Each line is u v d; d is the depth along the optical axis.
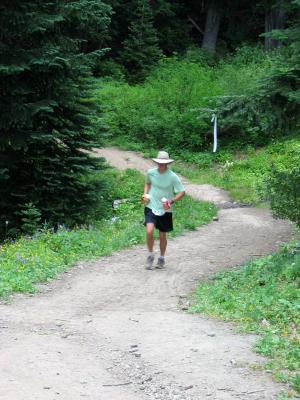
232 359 6.12
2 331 7.09
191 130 27.33
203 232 14.67
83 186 15.43
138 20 37.22
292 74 11.23
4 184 14.77
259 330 7.14
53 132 14.87
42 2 14.49
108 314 8.05
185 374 5.72
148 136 27.53
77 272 10.51
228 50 41.97
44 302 8.61
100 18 14.91
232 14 41.28
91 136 15.92
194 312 8.16
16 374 5.65
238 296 8.70
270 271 9.88
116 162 24.47
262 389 5.35
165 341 6.75
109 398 5.19
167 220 10.84
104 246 12.30
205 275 10.58
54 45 14.48
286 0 12.38
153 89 31.00
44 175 14.95
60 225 14.03
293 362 5.98
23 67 13.54
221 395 5.22
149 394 5.31
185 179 23.41
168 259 11.73
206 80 31.19
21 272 9.81
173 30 41.16
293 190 10.44
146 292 9.38
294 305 7.92
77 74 15.06
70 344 6.69
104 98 30.03
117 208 17.36
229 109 11.98
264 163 23.88
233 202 19.58
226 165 24.66
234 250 12.64
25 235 13.51
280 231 14.67
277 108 11.65
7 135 14.27
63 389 5.34
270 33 11.65
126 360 6.17
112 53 38.72
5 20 13.99
